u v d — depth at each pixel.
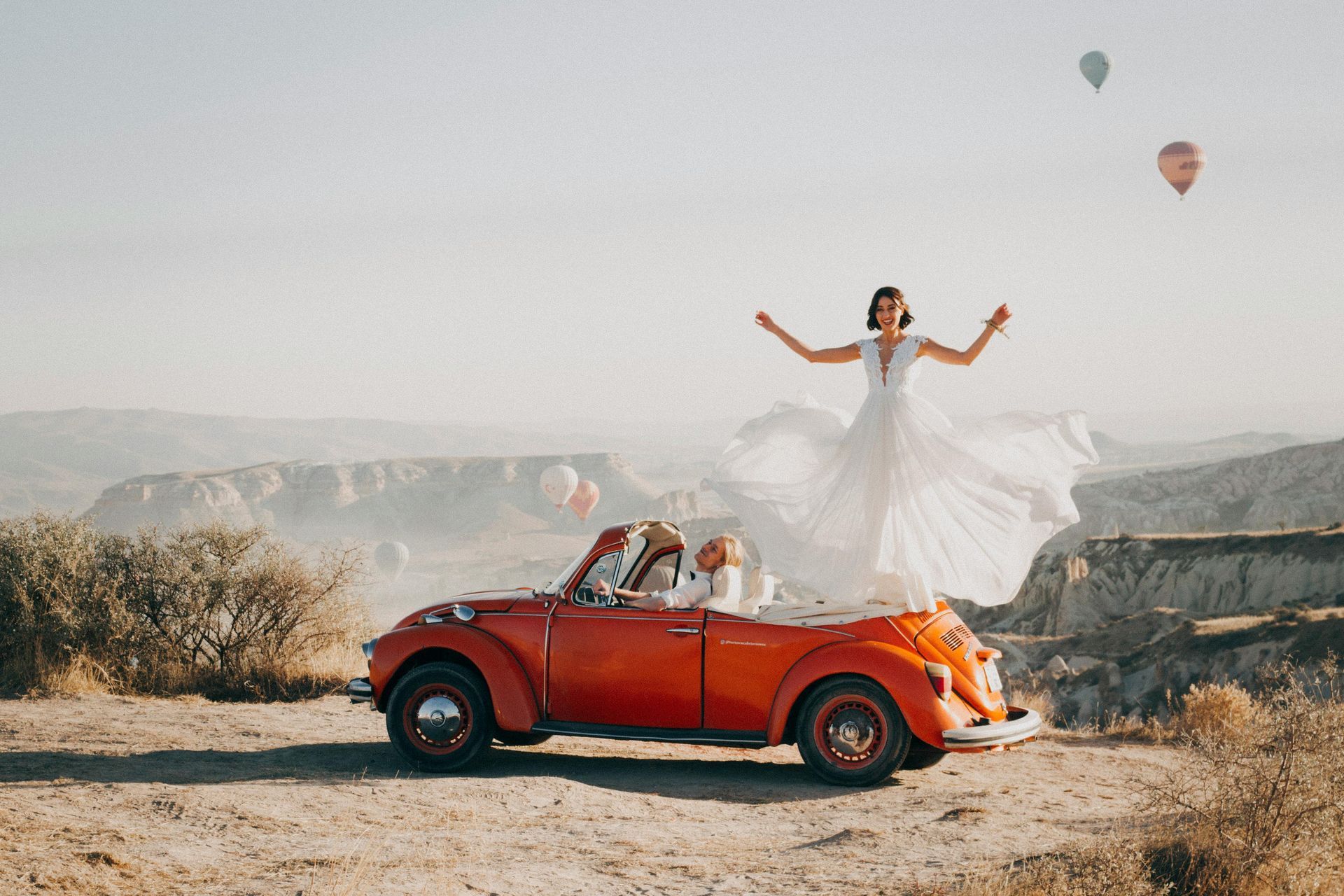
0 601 12.71
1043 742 11.30
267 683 12.81
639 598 8.02
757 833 6.43
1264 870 5.04
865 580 7.84
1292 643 52.91
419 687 7.91
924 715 7.26
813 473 8.18
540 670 7.87
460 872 5.32
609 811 6.86
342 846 5.74
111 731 9.51
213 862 5.37
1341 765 5.49
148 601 13.43
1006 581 7.91
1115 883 4.86
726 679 7.59
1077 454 7.89
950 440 7.87
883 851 5.86
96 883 4.87
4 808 6.15
